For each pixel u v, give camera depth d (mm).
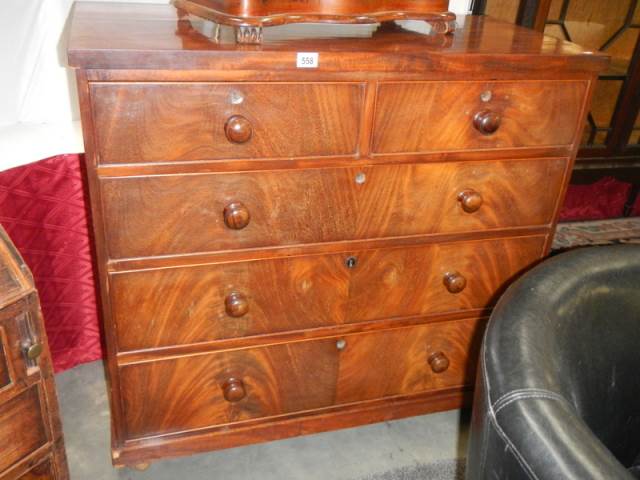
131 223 1117
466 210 1305
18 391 960
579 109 1298
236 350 1317
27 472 1040
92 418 1579
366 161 1197
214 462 1495
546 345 793
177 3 1237
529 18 1869
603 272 931
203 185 1123
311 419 1454
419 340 1471
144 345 1246
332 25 1348
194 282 1214
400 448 1576
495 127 1223
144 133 1043
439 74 1152
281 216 1200
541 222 1419
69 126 1516
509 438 695
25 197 1439
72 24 1144
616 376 941
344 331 1382
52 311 1624
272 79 1061
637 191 2385
